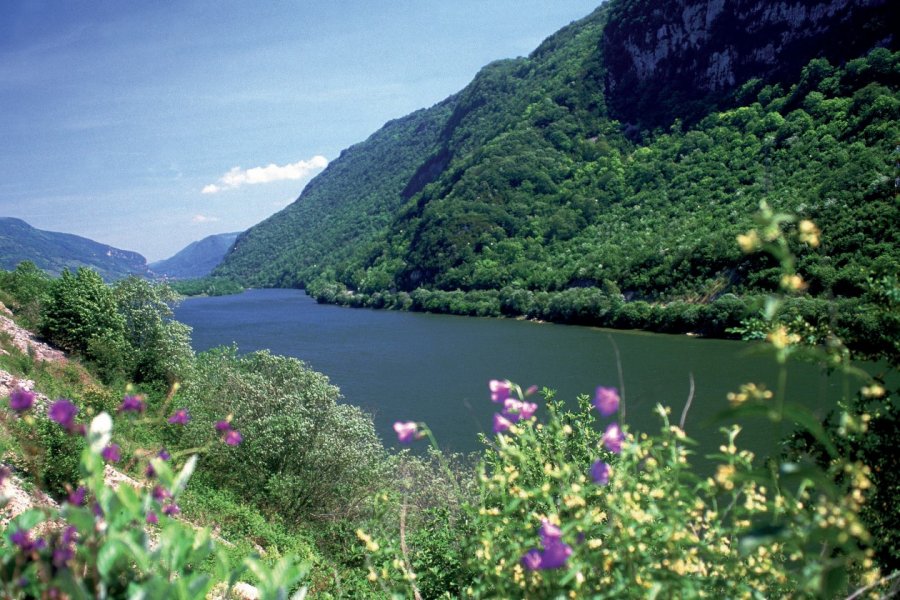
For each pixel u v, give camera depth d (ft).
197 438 53.98
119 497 5.97
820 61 355.15
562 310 255.29
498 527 9.41
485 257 393.70
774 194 283.38
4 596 5.63
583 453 15.94
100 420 6.44
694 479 8.16
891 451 10.71
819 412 11.12
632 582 7.36
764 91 393.50
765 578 8.20
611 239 355.56
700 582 7.83
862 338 11.51
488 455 12.85
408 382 160.45
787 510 7.06
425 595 12.63
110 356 86.84
